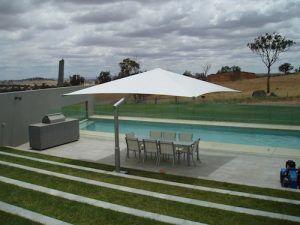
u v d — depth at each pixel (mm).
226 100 37250
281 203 7625
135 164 12164
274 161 12125
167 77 11336
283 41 55281
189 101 34125
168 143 11602
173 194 8383
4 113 15961
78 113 24797
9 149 14766
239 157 12828
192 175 10680
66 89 22344
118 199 7891
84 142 16531
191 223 6418
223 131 20703
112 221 6535
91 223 6461
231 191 8625
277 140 18734
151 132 13633
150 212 7043
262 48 55844
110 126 24328
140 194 8242
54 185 9000
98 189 8656
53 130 15383
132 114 25781
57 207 7277
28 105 17828
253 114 21406
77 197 7941
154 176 10445
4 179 9539
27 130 17688
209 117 22859
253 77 89875
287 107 20375
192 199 7910
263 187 9070
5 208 7188
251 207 7410
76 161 12539
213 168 11430
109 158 13172
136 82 11164
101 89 11172
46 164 11633
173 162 11758
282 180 9398
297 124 20125
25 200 7734
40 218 6633
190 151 11891
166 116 24422
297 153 13281
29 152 14203
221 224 6422
